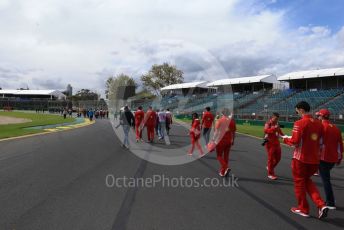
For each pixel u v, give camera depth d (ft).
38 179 25.14
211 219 17.20
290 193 23.00
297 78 140.97
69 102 278.67
